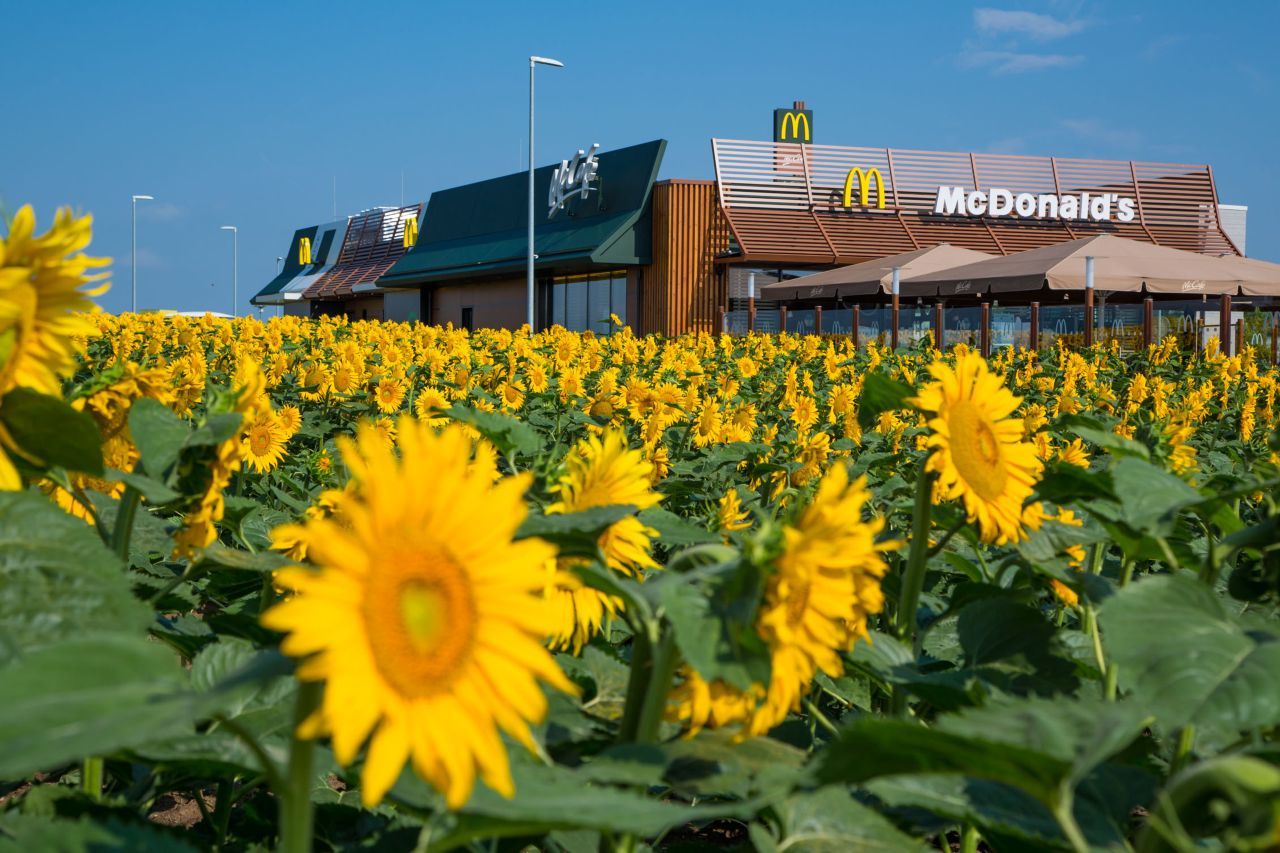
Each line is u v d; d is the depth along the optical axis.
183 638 2.37
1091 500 2.49
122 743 0.98
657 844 2.45
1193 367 15.05
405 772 1.53
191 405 4.97
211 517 1.93
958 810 1.69
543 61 34.62
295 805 1.16
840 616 1.49
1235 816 1.18
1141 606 1.76
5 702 1.01
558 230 44.94
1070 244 26.69
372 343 14.58
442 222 53.97
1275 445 2.19
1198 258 26.83
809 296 30.98
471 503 1.11
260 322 15.90
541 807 1.21
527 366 10.66
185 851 1.38
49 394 1.51
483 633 1.10
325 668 1.02
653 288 41.41
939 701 2.12
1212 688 1.61
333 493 2.38
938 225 42.72
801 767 1.69
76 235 1.49
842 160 42.12
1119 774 1.82
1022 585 3.11
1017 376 13.84
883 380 2.47
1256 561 2.30
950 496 2.32
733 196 40.88
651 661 1.74
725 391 11.12
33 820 1.45
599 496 2.10
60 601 1.50
